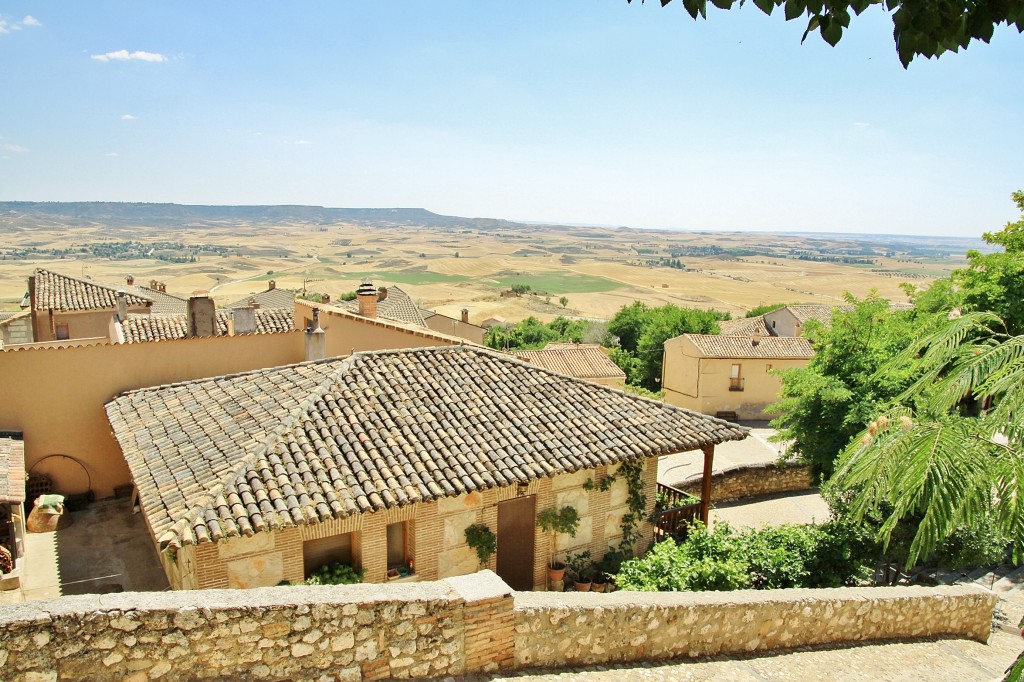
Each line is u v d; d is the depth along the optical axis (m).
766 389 41.44
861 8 4.25
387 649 6.49
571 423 13.97
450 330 56.12
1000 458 4.89
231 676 5.92
